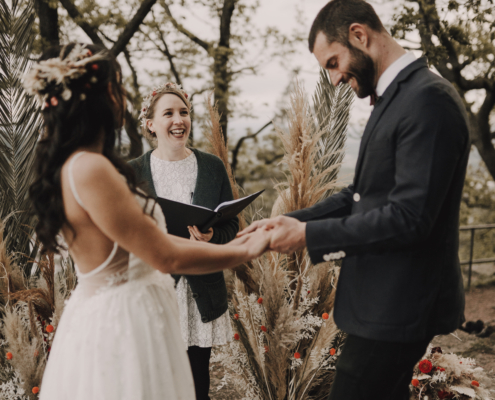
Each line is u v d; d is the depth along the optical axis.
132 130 6.04
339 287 1.57
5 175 2.82
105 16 6.38
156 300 1.39
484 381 2.61
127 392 1.28
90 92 1.20
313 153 2.47
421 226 1.28
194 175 2.32
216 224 2.15
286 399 2.36
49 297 2.38
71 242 1.28
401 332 1.37
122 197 1.18
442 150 1.27
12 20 2.82
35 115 2.84
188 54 7.82
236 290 2.33
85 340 1.29
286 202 2.49
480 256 10.19
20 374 2.21
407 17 4.66
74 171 1.16
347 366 1.48
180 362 1.44
